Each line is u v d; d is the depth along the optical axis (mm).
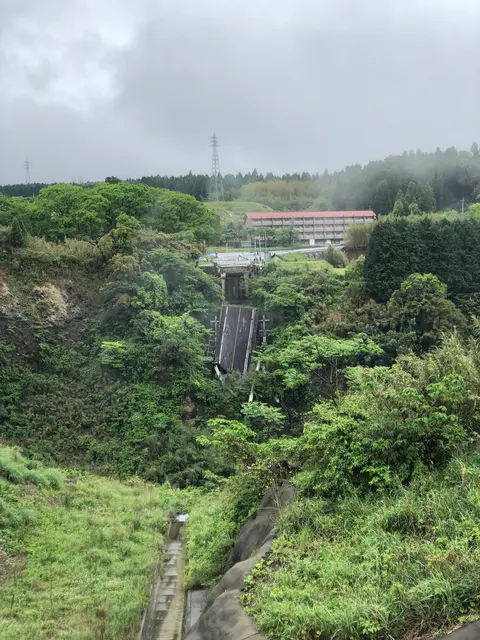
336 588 9406
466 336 42750
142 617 16438
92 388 40125
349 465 13180
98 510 25953
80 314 44625
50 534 21672
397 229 50188
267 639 8914
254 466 16969
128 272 44688
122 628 15375
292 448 15883
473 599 8156
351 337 44500
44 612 15938
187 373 40656
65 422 37531
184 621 15906
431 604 8219
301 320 46656
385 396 13820
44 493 25797
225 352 46125
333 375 41000
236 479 18016
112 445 36406
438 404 13695
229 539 17391
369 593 8836
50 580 18203
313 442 14680
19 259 44750
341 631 8258
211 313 47438
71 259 46750
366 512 11789
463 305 48406
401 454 12828
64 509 24703
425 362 15922
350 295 49062
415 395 13125
